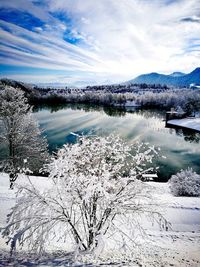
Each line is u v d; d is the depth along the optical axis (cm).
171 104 13488
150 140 5438
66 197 772
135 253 841
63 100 16225
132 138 5475
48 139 4784
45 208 757
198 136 6238
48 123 6875
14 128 2295
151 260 741
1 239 941
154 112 11656
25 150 2295
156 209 827
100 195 776
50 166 763
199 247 1009
